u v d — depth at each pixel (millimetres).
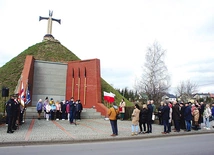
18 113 13031
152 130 14320
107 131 13141
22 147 8523
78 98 25438
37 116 19656
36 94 25203
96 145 9250
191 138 11719
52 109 18547
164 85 33781
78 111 19203
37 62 26125
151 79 33438
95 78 24484
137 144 9633
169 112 13156
